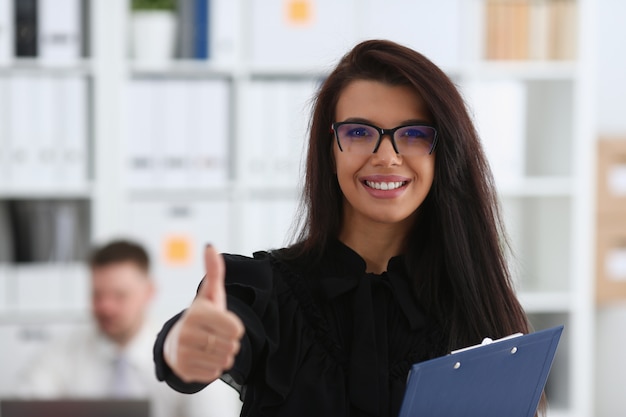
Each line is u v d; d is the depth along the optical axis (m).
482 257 1.56
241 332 1.12
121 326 3.93
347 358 1.46
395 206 1.47
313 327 1.47
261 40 4.54
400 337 1.50
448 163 1.51
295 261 1.53
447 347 1.51
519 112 4.68
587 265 4.76
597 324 5.19
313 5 4.52
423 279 1.55
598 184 4.80
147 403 2.92
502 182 4.68
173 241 4.54
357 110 1.48
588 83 4.70
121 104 4.45
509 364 1.35
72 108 4.42
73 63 4.41
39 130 4.41
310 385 1.43
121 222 4.49
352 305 1.50
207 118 4.52
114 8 4.41
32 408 2.90
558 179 4.74
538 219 4.99
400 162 1.47
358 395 1.43
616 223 4.82
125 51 4.54
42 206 4.46
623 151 4.78
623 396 5.21
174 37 4.55
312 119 1.57
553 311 4.86
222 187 4.54
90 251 4.47
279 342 1.44
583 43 4.68
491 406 1.37
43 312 4.41
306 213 1.58
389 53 1.49
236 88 4.55
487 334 1.55
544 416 1.64
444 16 4.57
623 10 5.12
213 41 4.51
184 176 4.52
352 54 1.55
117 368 3.94
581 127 4.70
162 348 1.22
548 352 1.40
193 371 1.14
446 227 1.54
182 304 4.54
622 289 4.84
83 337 3.99
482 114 4.66
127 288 3.91
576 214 4.74
